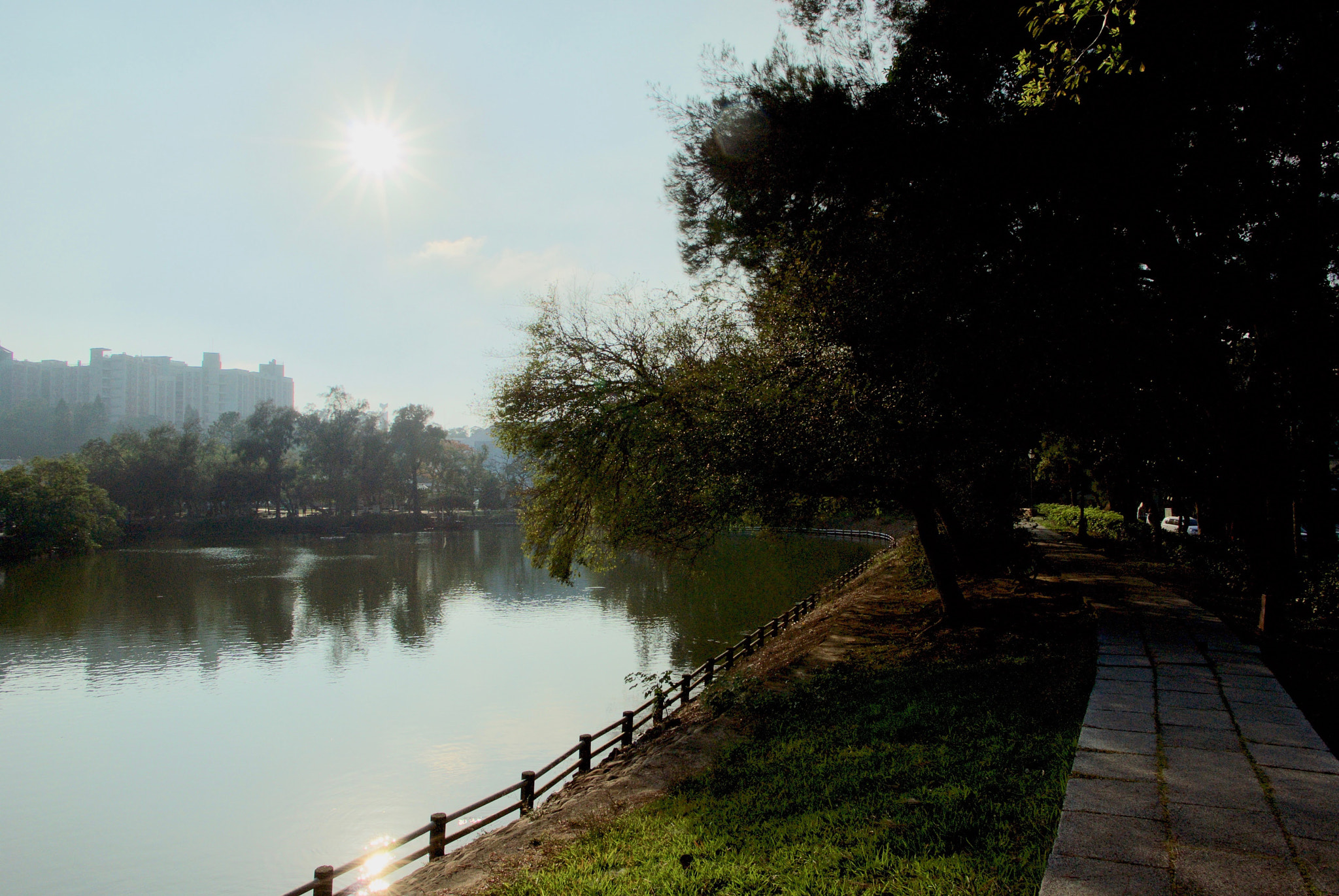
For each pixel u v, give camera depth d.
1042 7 8.38
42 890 14.14
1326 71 8.87
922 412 12.36
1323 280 10.48
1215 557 22.28
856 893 5.25
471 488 125.44
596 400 17.06
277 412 109.31
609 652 30.52
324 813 17.02
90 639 35.38
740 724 11.34
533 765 19.28
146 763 19.98
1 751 21.02
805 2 11.91
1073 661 11.49
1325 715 8.34
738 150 12.09
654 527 16.84
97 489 81.31
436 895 7.36
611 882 6.21
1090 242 10.41
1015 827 6.00
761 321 13.67
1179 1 8.42
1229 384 11.60
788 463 13.12
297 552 80.06
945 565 16.47
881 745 8.91
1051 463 39.47
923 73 10.98
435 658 30.81
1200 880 4.69
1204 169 9.53
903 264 11.63
